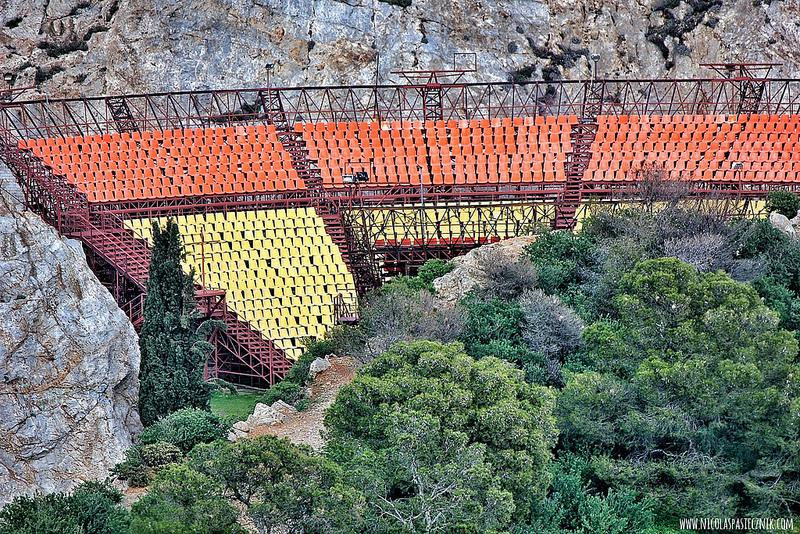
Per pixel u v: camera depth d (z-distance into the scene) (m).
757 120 198.38
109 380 148.38
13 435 144.00
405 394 106.75
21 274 148.25
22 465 144.00
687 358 114.81
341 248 178.12
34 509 103.62
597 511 106.25
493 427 103.75
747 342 113.44
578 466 112.50
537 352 133.25
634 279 120.75
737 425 111.56
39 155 190.88
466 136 195.38
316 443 123.75
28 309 147.12
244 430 128.75
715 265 144.75
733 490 110.50
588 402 114.12
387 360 112.12
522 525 103.56
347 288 176.25
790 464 108.50
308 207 180.88
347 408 109.19
